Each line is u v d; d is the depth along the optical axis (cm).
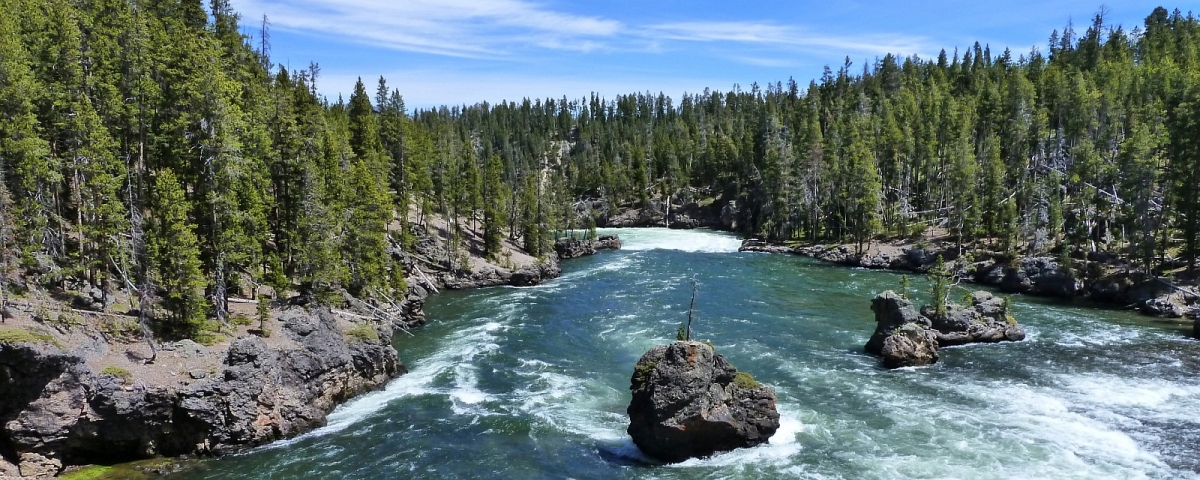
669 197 18038
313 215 5753
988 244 10131
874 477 3275
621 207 18812
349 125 11150
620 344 5900
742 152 16725
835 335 6112
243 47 9288
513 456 3644
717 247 13400
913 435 3759
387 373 4975
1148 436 3672
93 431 3431
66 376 3378
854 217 11725
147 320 4225
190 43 5891
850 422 3972
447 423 4112
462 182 11019
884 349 5147
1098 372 4834
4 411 3288
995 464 3372
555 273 9975
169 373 3700
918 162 12794
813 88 18500
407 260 8725
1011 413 4053
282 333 4509
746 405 3625
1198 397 4272
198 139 5147
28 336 3294
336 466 3528
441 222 11638
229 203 4862
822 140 14025
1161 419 3909
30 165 4134
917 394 4428
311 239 5703
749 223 14662
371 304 6625
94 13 5756
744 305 7481
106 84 4941
